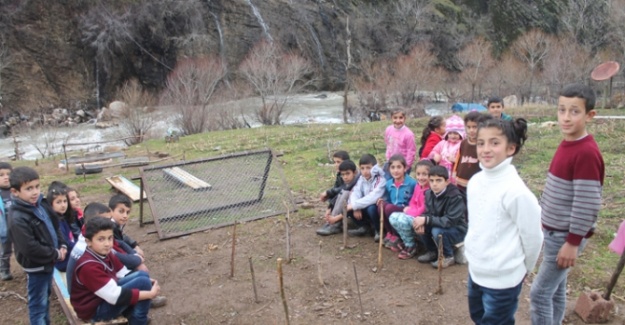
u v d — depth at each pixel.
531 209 3.01
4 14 32.19
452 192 5.25
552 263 3.45
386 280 5.28
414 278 5.26
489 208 3.12
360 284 5.23
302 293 5.14
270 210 7.73
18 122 28.94
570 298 4.72
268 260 5.97
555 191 3.39
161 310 4.99
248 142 14.52
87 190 9.97
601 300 4.30
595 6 45.38
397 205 5.95
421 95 30.86
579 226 3.23
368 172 6.20
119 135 22.17
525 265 3.14
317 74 40.75
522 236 3.05
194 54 36.69
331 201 6.80
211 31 38.38
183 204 8.24
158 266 6.01
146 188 7.09
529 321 4.39
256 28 40.09
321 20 42.84
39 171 12.30
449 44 43.56
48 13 33.47
